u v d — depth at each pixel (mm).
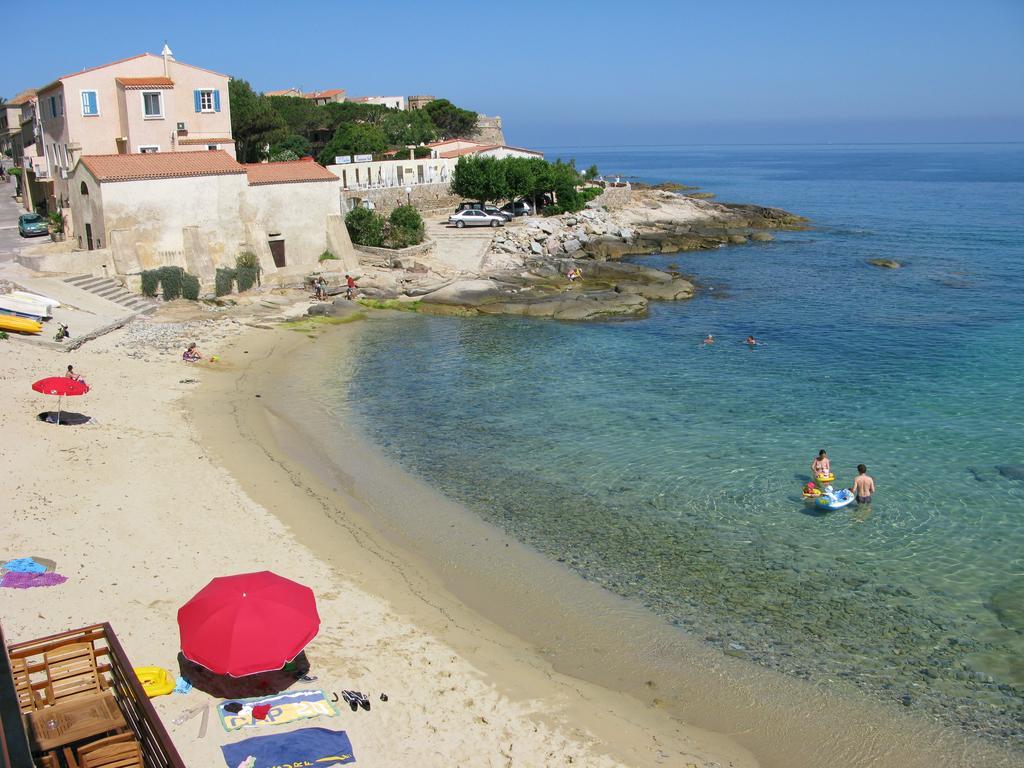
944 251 84250
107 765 12180
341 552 22781
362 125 116188
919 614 20016
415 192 90562
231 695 15898
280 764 13875
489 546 23547
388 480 28141
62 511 23109
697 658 18391
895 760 15344
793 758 15391
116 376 37250
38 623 17531
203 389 37062
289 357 44094
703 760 15250
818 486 26719
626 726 16094
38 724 12945
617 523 24922
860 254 82938
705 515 25422
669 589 21250
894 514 25281
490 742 15297
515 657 18297
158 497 25000
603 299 56531
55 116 64875
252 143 93625
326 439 31969
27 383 33781
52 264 50469
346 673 17031
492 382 39906
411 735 15258
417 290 59375
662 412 35156
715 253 84750
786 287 65375
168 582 19922
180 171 54812
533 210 96312
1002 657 18312
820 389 38281
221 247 57438
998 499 26156
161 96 63625
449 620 19688
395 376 40875
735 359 43938
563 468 29156
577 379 40375
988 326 50656
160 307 50906
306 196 61750
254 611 15469
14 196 85125
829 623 19672
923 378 39750
